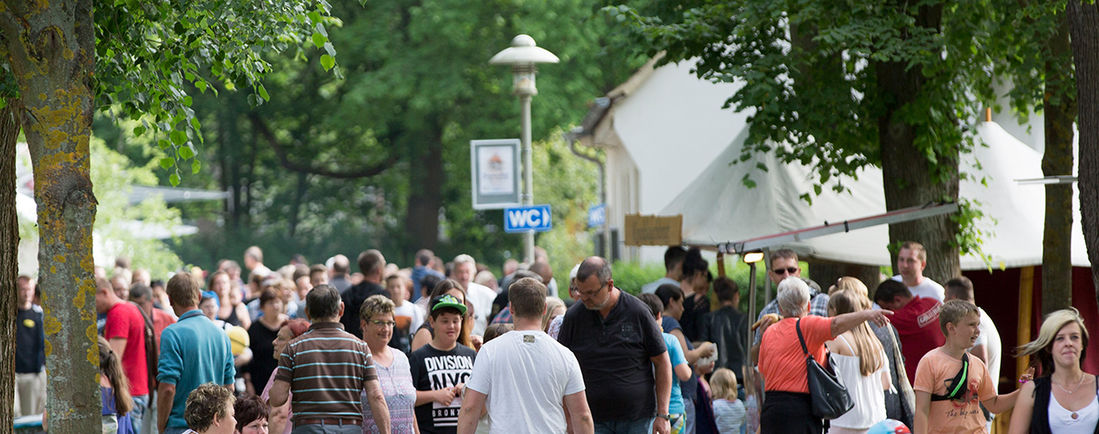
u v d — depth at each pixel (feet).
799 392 43.50
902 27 58.54
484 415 44.86
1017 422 35.81
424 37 177.88
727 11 60.95
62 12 30.30
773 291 70.28
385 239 224.12
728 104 61.00
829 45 57.36
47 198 30.14
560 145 215.31
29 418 55.88
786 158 61.67
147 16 38.91
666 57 63.67
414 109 180.65
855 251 68.64
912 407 46.98
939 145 60.44
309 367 41.50
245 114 208.54
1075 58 35.40
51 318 30.12
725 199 72.95
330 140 213.25
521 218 78.89
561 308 47.85
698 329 60.95
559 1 173.06
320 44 39.27
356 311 64.18
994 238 67.97
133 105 40.34
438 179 206.08
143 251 124.06
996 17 61.62
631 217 73.36
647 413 41.88
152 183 139.33
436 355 44.86
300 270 84.17
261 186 229.25
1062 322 35.12
